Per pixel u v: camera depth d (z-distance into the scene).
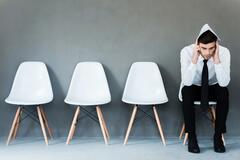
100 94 3.06
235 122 3.17
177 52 3.14
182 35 3.12
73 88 3.05
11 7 3.12
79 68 3.11
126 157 2.61
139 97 3.04
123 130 3.22
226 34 3.09
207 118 3.16
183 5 3.09
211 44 2.60
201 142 3.03
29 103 2.82
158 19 3.11
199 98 2.85
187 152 2.73
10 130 3.17
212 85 2.89
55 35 3.15
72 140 3.13
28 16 3.13
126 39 3.14
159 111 3.19
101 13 3.12
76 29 3.14
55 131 3.22
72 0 3.11
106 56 3.17
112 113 3.21
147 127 3.20
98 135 3.21
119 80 3.19
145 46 3.14
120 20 3.12
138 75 3.10
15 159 2.57
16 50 3.16
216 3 3.07
